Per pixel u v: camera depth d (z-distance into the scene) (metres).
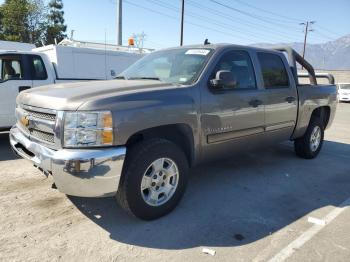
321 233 3.52
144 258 2.98
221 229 3.54
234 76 4.11
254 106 4.64
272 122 5.05
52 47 8.44
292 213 3.99
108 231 3.41
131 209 3.46
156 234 3.38
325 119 6.78
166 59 4.64
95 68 9.17
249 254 3.10
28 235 3.28
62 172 3.08
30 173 5.05
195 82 3.99
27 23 33.41
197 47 4.59
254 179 5.13
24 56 7.34
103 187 3.17
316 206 4.21
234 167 5.68
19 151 3.85
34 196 4.18
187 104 3.78
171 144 3.67
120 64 9.77
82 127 3.11
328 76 7.27
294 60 5.95
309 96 5.84
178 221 3.67
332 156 6.75
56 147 3.21
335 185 5.00
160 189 3.69
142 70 4.73
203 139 4.05
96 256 2.99
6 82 6.98
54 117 3.27
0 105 6.93
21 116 3.82
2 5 32.97
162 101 3.56
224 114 4.22
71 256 2.97
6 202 3.99
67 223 3.54
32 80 7.41
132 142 3.60
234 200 4.30
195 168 5.54
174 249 3.14
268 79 5.01
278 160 6.21
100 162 3.10
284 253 3.13
